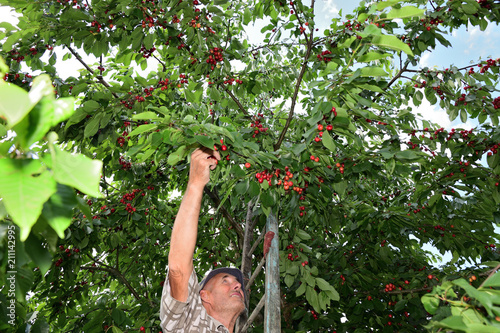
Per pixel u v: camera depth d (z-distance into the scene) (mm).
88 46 4121
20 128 625
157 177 5660
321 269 5590
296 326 5824
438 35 4254
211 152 2342
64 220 699
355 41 2486
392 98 5562
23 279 1170
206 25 4160
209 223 6363
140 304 5352
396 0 1882
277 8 4707
